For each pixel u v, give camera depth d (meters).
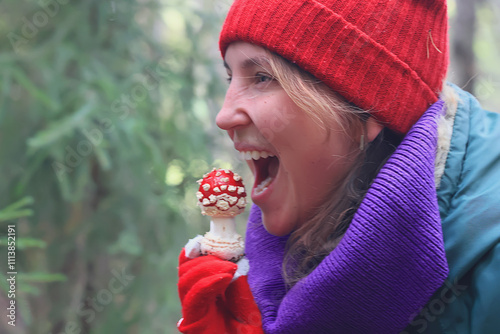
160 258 2.12
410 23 0.83
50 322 2.17
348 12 0.81
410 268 0.75
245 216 2.29
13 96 2.10
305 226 0.87
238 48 0.86
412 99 0.84
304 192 0.87
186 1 2.38
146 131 2.08
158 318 2.09
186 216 2.18
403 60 0.83
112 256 2.24
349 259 0.75
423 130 0.81
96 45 2.16
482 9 3.81
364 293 0.76
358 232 0.76
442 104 0.86
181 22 2.50
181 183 2.19
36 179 2.03
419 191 0.76
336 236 0.87
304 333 0.80
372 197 0.77
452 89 0.91
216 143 2.34
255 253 1.03
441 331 0.78
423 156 0.78
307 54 0.80
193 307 0.81
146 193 2.09
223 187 0.83
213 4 2.43
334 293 0.76
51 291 2.17
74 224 2.19
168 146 2.12
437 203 0.79
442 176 0.82
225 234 0.86
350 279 0.75
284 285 0.94
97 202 2.22
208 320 0.84
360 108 0.83
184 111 2.19
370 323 0.77
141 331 2.07
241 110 0.85
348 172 0.85
